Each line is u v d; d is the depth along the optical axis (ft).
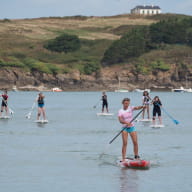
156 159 116.16
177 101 535.60
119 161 110.42
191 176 97.45
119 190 86.43
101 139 154.51
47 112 300.20
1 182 92.27
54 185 90.07
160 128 192.13
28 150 129.59
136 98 644.69
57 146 137.39
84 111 313.73
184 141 149.48
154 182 92.48
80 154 123.54
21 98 594.65
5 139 153.07
